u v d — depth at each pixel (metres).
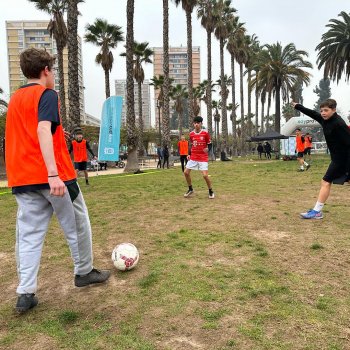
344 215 5.84
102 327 2.52
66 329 2.52
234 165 23.11
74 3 17.56
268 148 36.62
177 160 39.25
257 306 2.71
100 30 35.56
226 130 38.97
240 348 2.18
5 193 10.94
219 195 8.57
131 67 19.89
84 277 3.18
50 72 2.92
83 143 11.85
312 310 2.61
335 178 5.45
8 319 2.71
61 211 2.85
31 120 2.67
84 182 13.43
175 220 5.87
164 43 24.89
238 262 3.69
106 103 16.73
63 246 4.59
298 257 3.79
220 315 2.59
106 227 5.55
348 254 3.85
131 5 19.64
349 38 31.92
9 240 5.04
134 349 2.22
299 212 6.19
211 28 35.81
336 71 34.53
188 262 3.74
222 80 38.91
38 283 3.40
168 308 2.73
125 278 3.40
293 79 39.28
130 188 10.72
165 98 25.34
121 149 51.41
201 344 2.25
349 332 2.31
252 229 5.06
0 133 27.23
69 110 17.92
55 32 28.52
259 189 9.52
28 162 2.67
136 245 4.48
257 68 40.06
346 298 2.80
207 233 4.91
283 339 2.25
